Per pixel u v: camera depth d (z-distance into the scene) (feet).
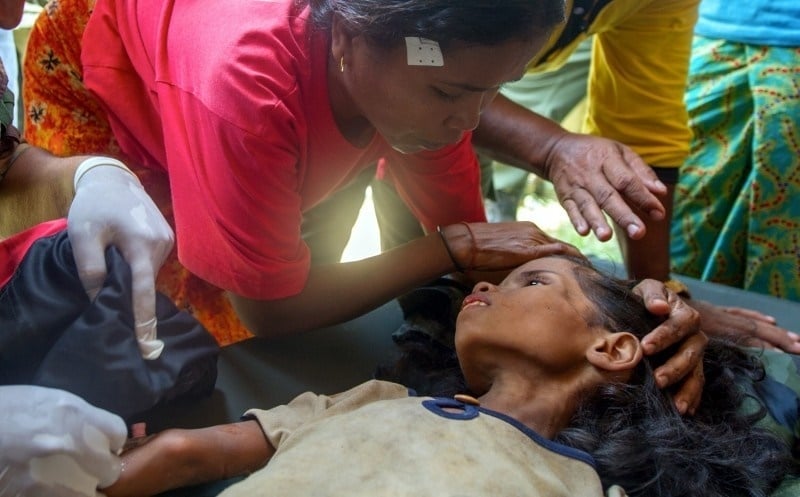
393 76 2.78
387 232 5.79
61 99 4.11
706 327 4.31
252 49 3.03
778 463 3.24
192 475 2.94
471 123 2.96
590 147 3.97
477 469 2.64
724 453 3.12
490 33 2.57
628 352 3.20
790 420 3.62
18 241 3.15
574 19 4.34
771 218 6.05
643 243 4.68
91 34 3.85
